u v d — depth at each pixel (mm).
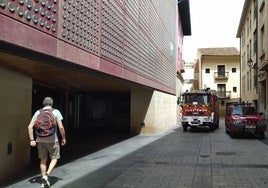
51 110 8398
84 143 17484
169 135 23125
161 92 25844
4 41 6383
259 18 28312
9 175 9148
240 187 8305
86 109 25641
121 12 13805
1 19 6301
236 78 64688
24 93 10188
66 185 8453
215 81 65375
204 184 8594
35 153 13609
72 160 12180
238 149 15609
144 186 8422
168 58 28906
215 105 29734
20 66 9219
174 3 34125
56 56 8258
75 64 9469
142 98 22781
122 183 8711
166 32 27266
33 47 7301
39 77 13086
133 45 15836
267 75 24797
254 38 32094
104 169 10523
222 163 11711
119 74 13461
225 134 24469
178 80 40969
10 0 6551
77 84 16531
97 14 10961
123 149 15281
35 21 7391
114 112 27766
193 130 28516
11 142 9273
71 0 9102
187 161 12102
